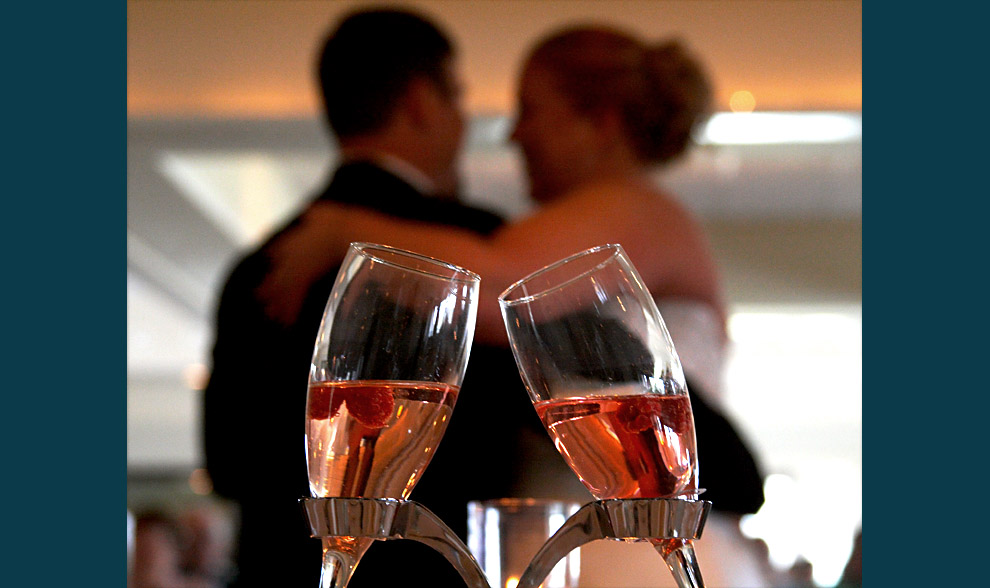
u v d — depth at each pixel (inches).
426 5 107.7
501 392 57.3
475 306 29.3
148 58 116.0
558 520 32.3
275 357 60.8
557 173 91.4
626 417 28.4
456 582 46.1
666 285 82.3
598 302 28.7
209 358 62.6
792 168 114.3
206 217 123.2
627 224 83.7
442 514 55.7
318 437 28.4
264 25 115.3
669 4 104.7
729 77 110.6
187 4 116.0
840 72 111.7
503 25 107.3
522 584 28.5
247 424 60.6
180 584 118.3
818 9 111.3
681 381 29.0
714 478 58.8
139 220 125.0
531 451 57.0
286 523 58.6
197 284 139.7
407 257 28.8
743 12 110.4
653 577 35.7
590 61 95.3
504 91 104.7
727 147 110.0
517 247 75.6
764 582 42.8
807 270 117.5
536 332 28.7
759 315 121.2
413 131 74.2
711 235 115.6
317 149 116.5
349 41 73.4
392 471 28.3
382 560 46.2
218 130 116.7
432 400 28.4
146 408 195.3
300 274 62.9
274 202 119.2
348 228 66.8
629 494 28.8
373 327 28.2
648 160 95.3
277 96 115.8
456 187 78.8
